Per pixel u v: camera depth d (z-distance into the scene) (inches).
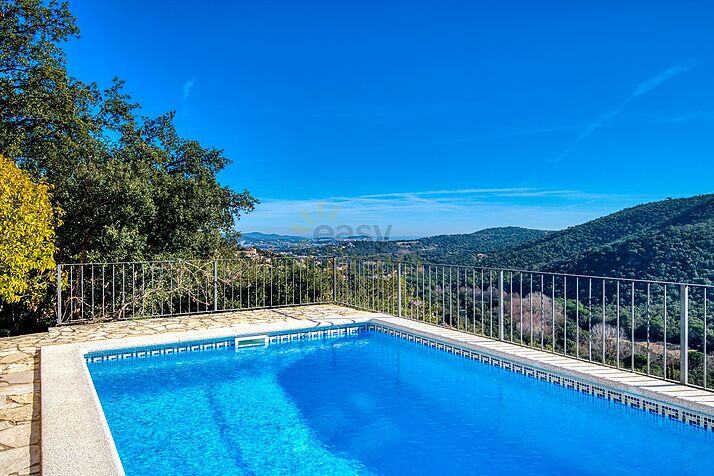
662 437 154.3
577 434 160.6
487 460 143.9
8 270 238.5
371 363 252.7
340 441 158.6
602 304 193.9
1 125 481.1
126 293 394.0
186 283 390.6
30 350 230.4
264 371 239.8
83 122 532.7
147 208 434.6
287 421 175.9
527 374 207.0
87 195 408.8
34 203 250.8
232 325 299.0
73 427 131.5
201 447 153.8
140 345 254.4
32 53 500.1
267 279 410.3
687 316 164.9
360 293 369.1
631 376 176.7
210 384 219.5
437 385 215.6
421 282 313.0
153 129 675.4
